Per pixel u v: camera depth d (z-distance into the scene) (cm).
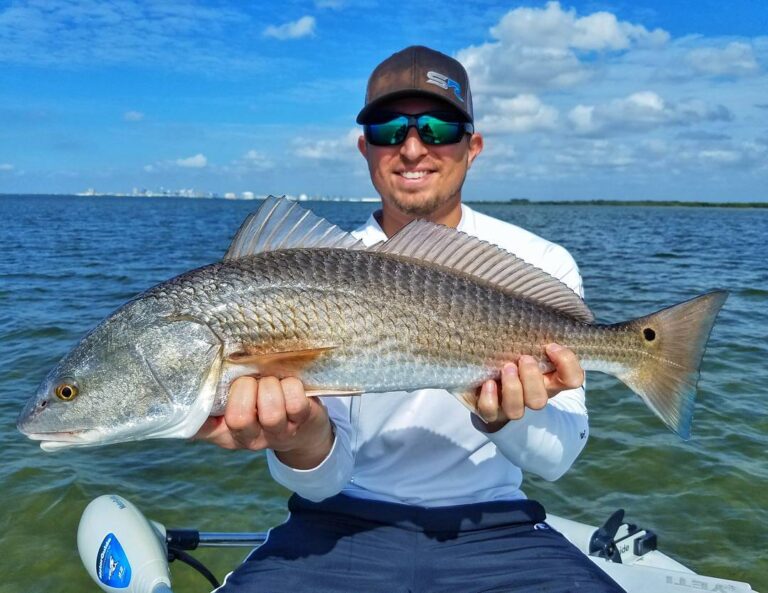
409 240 63
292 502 77
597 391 190
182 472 140
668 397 65
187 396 57
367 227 89
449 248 64
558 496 129
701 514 121
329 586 66
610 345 66
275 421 55
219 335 57
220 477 138
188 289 58
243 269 59
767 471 137
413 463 74
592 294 372
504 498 74
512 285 65
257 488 134
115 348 57
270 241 62
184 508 125
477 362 62
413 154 79
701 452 146
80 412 57
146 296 59
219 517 123
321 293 59
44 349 231
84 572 106
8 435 154
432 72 78
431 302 61
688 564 106
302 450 63
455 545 70
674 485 132
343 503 74
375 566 68
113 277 427
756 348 234
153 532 79
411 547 70
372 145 81
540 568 67
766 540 113
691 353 65
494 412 61
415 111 79
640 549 94
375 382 60
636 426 163
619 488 132
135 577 72
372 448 75
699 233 1145
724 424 162
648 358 66
